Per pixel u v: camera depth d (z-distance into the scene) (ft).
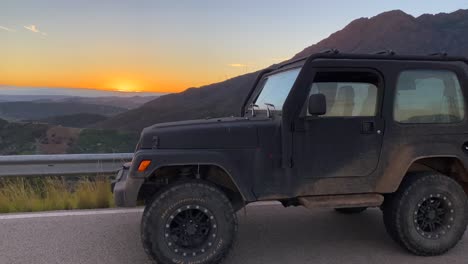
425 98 12.65
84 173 21.70
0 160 20.13
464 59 13.10
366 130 12.09
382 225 15.75
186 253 11.02
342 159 12.01
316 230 15.23
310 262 12.28
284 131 11.60
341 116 12.07
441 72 12.80
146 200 12.85
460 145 12.69
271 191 11.66
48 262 12.12
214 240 11.14
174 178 12.29
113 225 15.61
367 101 12.30
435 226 12.82
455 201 12.62
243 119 12.44
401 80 12.44
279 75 13.98
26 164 20.68
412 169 13.43
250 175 11.55
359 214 17.19
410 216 12.41
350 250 13.24
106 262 12.18
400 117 12.40
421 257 12.62
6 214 17.17
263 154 11.59
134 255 12.74
